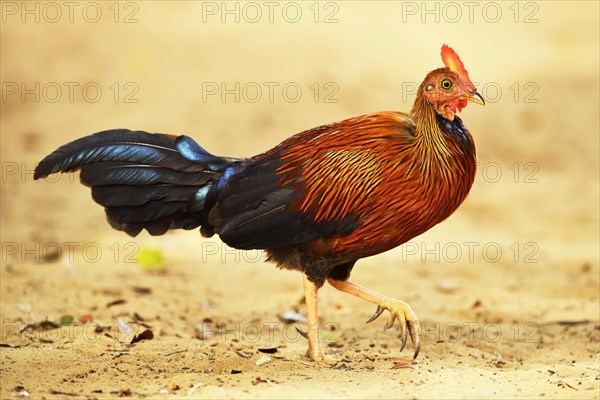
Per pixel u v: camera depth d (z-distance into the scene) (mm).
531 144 27203
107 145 11711
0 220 21688
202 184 11727
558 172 25688
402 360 11719
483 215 22516
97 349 12094
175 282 17109
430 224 11148
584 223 21922
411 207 10891
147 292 16281
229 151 25766
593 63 32469
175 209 11789
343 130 11266
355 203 10930
